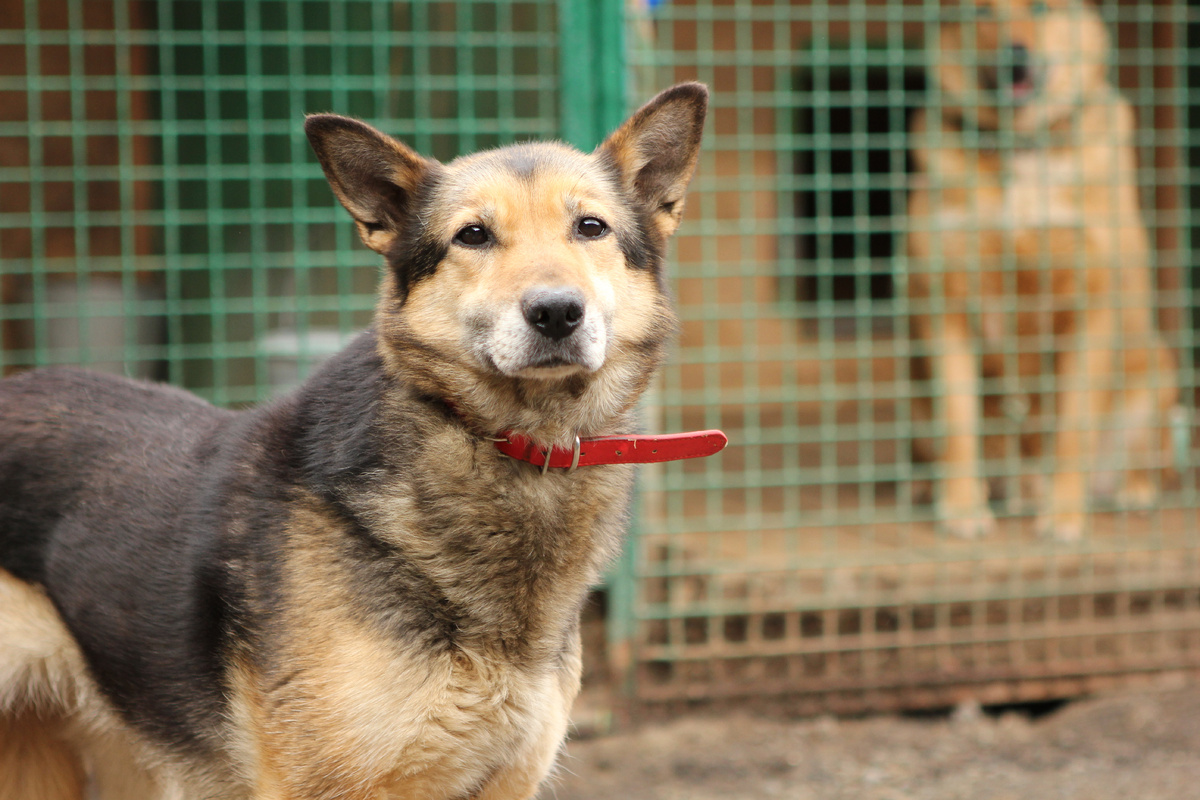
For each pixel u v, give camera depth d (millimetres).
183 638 2113
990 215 3537
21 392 2213
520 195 2137
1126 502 3557
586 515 2133
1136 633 2936
